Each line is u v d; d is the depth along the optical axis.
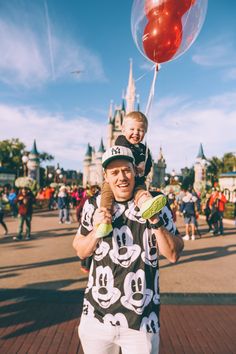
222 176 39.19
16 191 22.16
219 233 13.91
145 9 2.67
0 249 9.38
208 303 5.08
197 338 3.94
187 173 72.94
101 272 1.82
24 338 3.86
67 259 8.07
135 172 2.04
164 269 7.32
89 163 114.81
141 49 2.91
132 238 1.81
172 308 4.86
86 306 1.88
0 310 4.65
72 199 26.75
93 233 1.80
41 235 12.20
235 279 6.50
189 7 2.56
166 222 1.85
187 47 2.84
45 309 4.71
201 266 7.65
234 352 3.63
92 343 1.81
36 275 6.55
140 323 1.74
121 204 1.86
